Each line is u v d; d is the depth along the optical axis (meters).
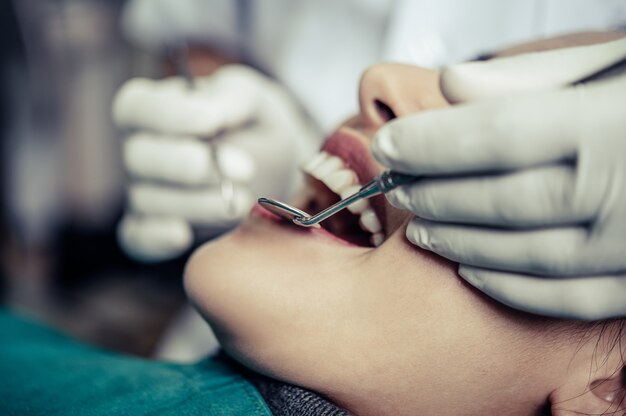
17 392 0.32
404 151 0.25
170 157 0.50
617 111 0.23
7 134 0.90
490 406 0.29
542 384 0.29
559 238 0.25
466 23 0.47
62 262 0.96
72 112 0.91
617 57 0.26
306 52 0.56
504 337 0.28
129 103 0.52
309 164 0.33
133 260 0.97
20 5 0.83
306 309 0.29
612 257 0.25
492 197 0.25
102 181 0.96
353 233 0.33
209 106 0.50
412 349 0.28
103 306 0.87
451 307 0.28
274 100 0.57
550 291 0.26
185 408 0.30
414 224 0.28
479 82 0.27
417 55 0.48
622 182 0.24
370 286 0.29
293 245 0.30
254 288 0.30
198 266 0.31
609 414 0.29
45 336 0.43
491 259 0.26
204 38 0.61
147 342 0.79
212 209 0.51
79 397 0.31
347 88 0.55
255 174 0.56
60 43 0.87
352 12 0.54
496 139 0.24
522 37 0.46
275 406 0.30
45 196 0.94
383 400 0.29
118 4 0.88
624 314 0.26
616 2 0.42
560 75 0.27
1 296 0.87
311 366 0.29
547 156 0.24
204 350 0.57
